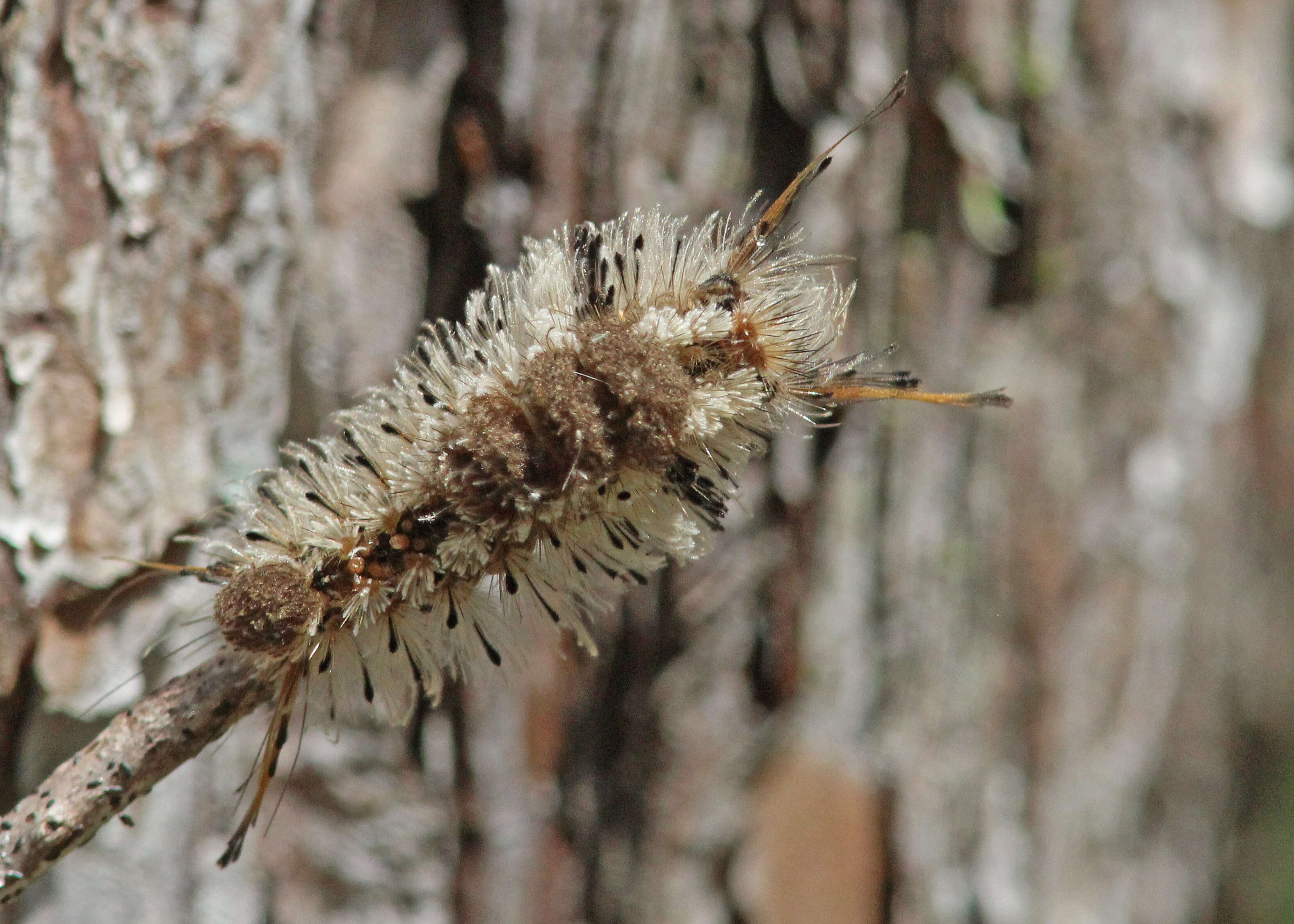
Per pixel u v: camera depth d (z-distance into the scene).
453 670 0.36
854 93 0.47
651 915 0.48
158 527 0.39
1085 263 0.55
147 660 0.39
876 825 0.51
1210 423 0.67
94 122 0.39
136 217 0.39
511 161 0.43
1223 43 0.64
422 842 0.44
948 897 0.53
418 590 0.36
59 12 0.39
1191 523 0.66
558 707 0.46
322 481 0.36
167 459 0.39
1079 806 0.59
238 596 0.35
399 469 0.36
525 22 0.42
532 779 0.46
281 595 0.35
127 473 0.39
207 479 0.39
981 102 0.50
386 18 0.41
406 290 0.43
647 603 0.46
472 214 0.43
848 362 0.36
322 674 0.36
